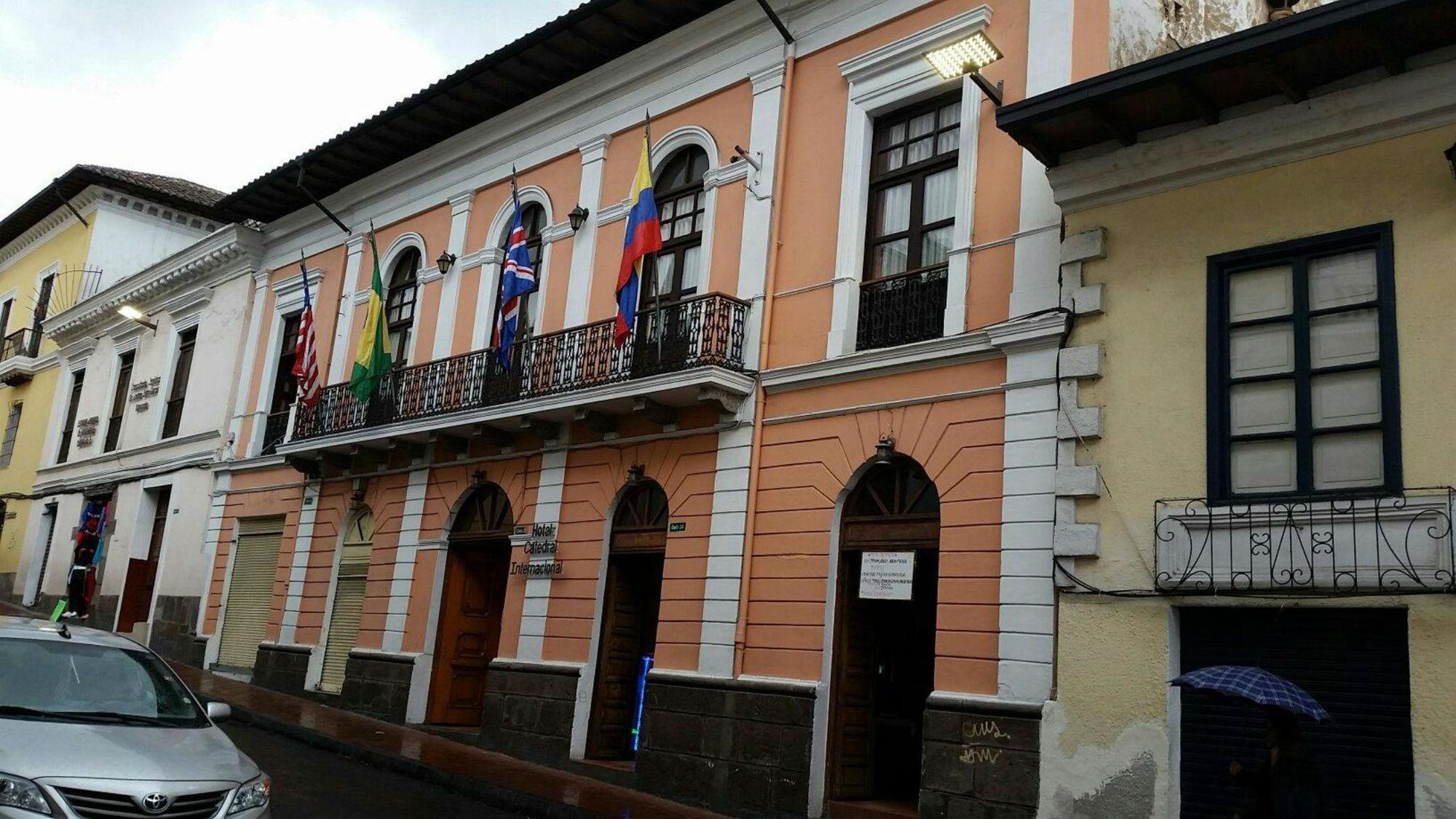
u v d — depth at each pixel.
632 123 15.27
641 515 13.82
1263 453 8.60
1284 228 8.77
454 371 16.16
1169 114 9.26
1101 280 9.74
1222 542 8.54
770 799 11.12
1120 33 10.63
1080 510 9.40
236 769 6.72
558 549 14.45
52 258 32.69
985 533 10.18
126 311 24.86
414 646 16.14
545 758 13.55
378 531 17.53
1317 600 8.04
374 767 12.61
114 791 6.07
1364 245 8.41
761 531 12.16
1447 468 7.68
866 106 12.41
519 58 15.61
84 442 27.80
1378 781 7.72
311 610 18.44
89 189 30.20
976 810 9.51
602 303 14.86
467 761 12.95
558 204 16.12
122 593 23.20
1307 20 8.02
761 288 12.84
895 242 12.01
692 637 12.48
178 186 32.19
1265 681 6.85
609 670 13.69
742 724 11.59
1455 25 7.80
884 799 11.23
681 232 14.32
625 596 14.02
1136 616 8.91
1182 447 8.94
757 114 13.55
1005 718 9.50
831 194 12.51
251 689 18.08
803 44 13.30
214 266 23.66
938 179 11.80
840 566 11.50
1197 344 9.05
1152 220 9.53
